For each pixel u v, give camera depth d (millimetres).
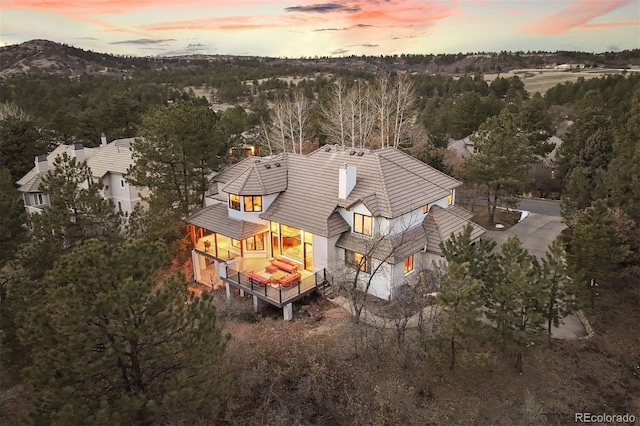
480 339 19578
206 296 16281
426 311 24672
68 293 13273
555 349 23141
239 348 21156
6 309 18797
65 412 12812
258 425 18062
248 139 67062
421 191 30203
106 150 48438
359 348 22328
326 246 28328
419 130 62875
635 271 27047
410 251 27219
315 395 19344
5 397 19078
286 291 26500
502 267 19750
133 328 14000
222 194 36500
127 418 14078
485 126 41156
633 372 21641
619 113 66125
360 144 56156
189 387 14531
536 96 87688
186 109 33844
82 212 26391
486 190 42000
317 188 31375
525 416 18875
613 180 30422
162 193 34094
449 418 19031
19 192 49500
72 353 13492
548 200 49875
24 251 24188
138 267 14805
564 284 21203
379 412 18812
